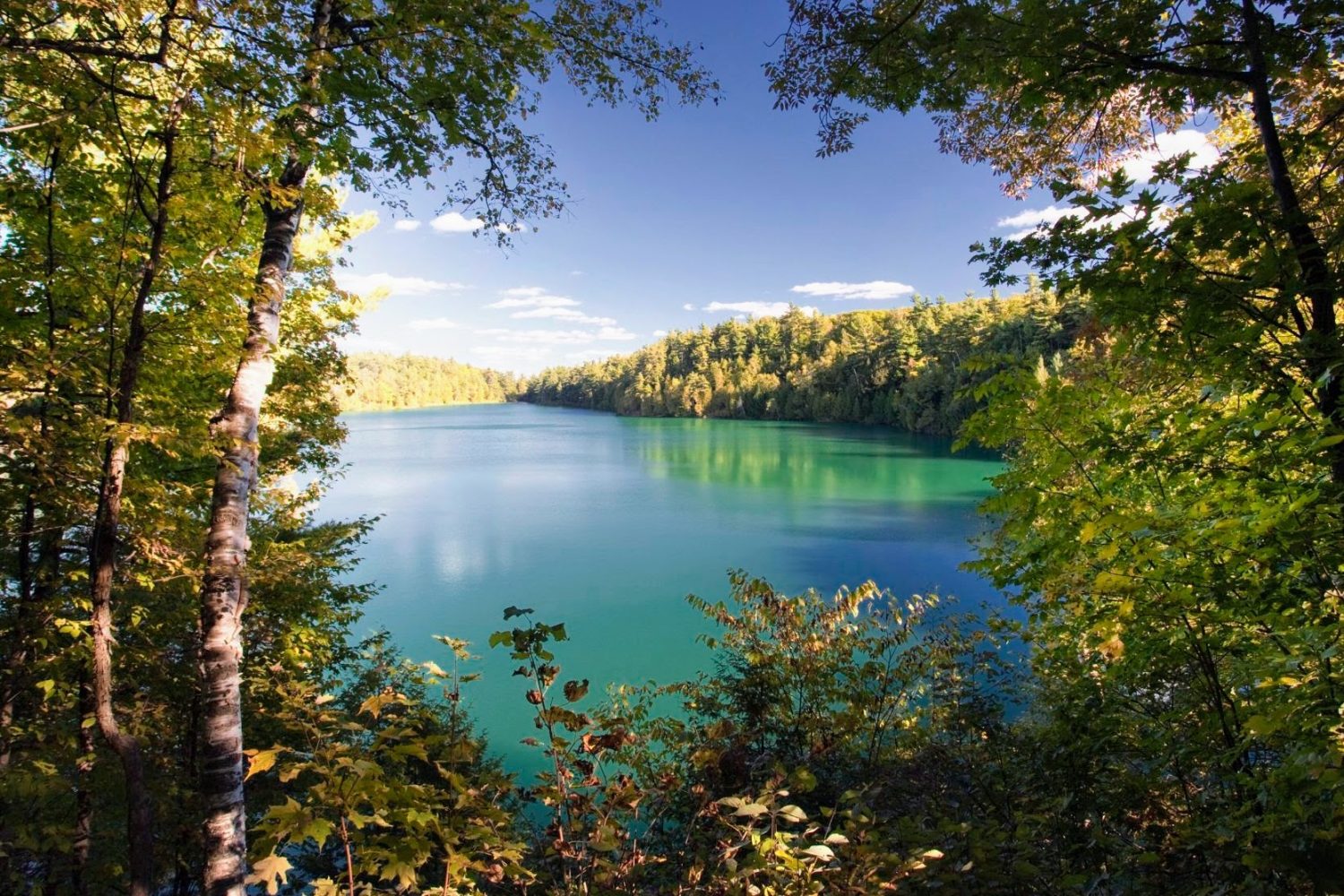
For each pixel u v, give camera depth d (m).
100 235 3.95
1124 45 2.50
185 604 6.18
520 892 2.35
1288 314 2.32
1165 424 2.86
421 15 3.50
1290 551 2.11
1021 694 5.32
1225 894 1.92
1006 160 3.85
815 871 1.93
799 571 21.28
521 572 21.94
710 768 2.62
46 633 4.35
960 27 2.63
